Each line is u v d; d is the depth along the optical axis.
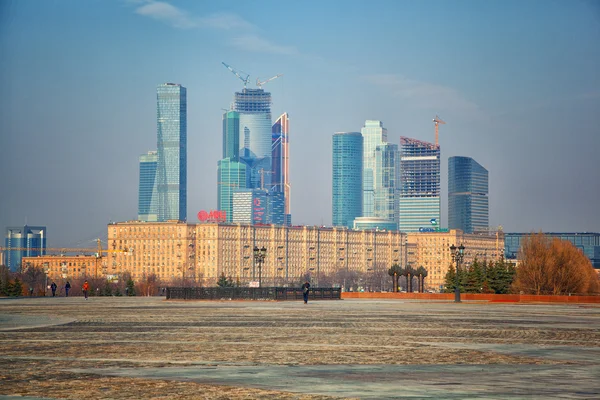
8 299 166.75
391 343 53.75
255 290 155.00
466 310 109.56
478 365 41.41
